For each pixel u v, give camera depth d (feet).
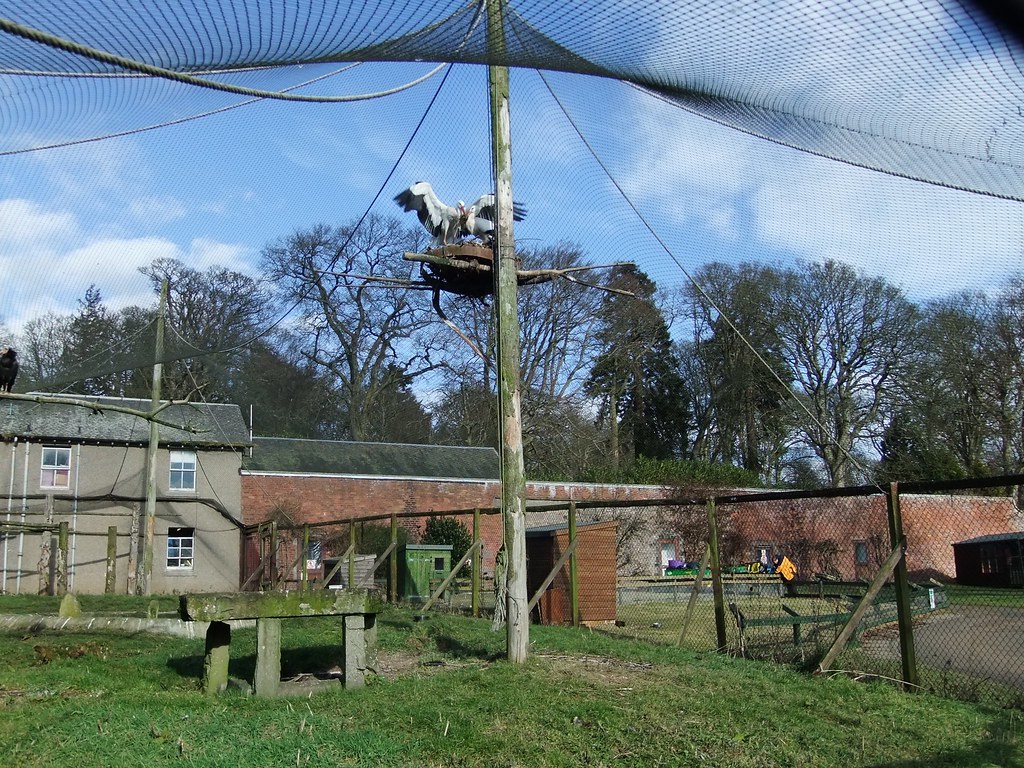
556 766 14.56
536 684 20.94
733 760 14.74
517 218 30.19
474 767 14.58
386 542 80.18
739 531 78.18
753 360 108.06
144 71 14.34
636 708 18.26
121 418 89.45
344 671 21.40
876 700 19.35
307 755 14.92
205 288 72.64
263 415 128.98
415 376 139.44
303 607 20.86
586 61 17.15
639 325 127.34
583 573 43.60
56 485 84.48
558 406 126.41
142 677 23.45
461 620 37.40
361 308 130.62
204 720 17.57
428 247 30.42
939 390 97.25
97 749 15.44
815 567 74.08
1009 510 94.79
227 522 89.45
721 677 21.95
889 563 22.11
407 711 18.29
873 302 94.73
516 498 24.91
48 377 39.17
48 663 25.89
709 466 113.70
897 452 100.17
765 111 17.67
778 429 126.00
